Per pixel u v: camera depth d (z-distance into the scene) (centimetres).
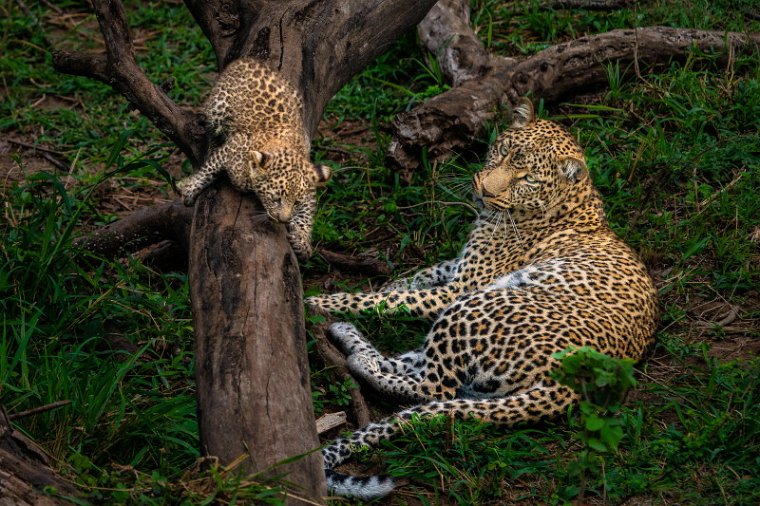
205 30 1152
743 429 881
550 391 877
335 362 986
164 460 816
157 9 1895
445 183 1328
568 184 1112
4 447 686
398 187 1330
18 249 1085
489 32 1619
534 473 846
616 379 684
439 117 1334
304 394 745
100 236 1196
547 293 970
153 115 1056
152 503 689
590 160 1331
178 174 1442
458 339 923
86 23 1848
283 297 805
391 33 1153
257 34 1085
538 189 1100
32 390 859
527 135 1108
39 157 1477
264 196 925
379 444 874
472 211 1292
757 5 1680
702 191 1284
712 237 1213
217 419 716
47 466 718
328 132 1522
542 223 1118
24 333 937
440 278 1182
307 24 1088
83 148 1486
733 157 1345
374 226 1312
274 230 880
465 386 923
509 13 1711
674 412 945
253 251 835
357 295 1110
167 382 977
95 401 840
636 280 1014
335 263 1225
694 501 809
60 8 1894
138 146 1497
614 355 931
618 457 852
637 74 1488
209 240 860
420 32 1580
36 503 655
